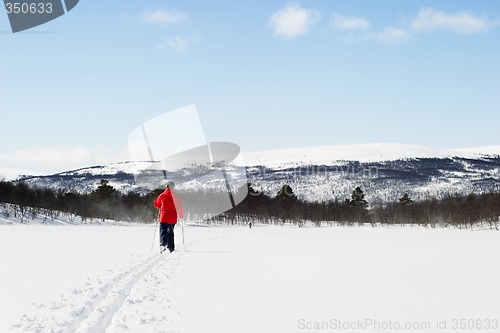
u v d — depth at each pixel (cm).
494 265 1109
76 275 965
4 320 589
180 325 571
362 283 855
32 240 2036
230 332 538
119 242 1956
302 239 2266
